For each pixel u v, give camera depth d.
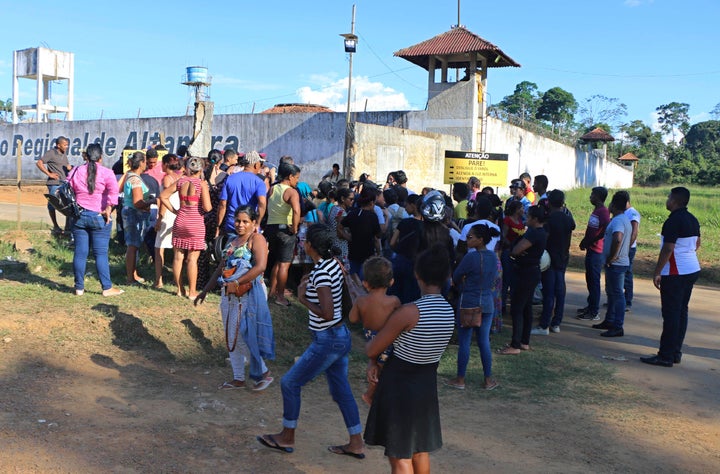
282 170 8.43
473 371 7.29
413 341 3.79
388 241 9.87
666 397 6.67
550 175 36.97
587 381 7.08
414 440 3.84
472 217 7.73
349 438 5.13
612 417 6.01
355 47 20.47
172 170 8.80
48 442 4.52
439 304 3.88
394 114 25.23
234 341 5.86
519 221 8.80
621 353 8.35
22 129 36.03
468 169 18.94
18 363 5.99
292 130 25.86
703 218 25.38
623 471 4.85
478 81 24.36
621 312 9.14
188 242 7.98
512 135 29.39
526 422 5.81
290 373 4.79
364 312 4.22
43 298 7.55
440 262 3.92
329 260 4.81
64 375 5.90
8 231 11.28
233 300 5.90
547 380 7.06
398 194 10.15
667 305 7.75
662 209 27.66
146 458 4.45
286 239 8.42
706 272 15.12
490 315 6.69
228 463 4.52
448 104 24.34
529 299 8.02
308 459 4.74
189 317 7.47
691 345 8.92
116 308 7.38
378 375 4.09
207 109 16.11
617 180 60.50
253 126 26.83
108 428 4.88
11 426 4.71
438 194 7.30
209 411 5.49
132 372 6.25
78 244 7.79
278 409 5.75
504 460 4.94
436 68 26.61
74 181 7.64
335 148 24.88
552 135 36.84
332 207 9.18
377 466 4.73
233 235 8.06
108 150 32.38
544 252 8.79
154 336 7.02
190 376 6.42
